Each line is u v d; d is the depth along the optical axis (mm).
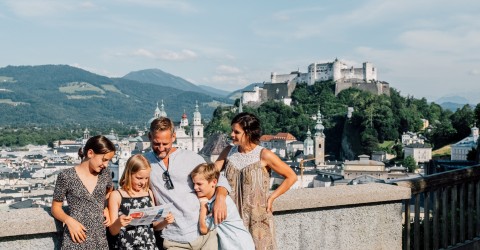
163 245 3578
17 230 3215
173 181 3520
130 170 3328
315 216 4348
